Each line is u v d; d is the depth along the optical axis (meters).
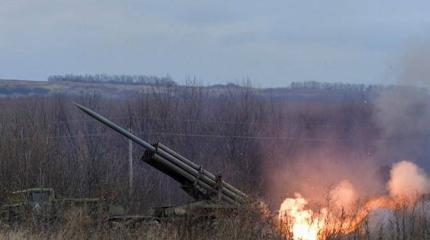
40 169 49.72
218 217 30.19
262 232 28.45
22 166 52.81
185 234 29.47
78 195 49.31
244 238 27.91
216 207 31.27
